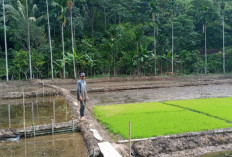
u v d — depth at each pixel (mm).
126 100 17266
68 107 14148
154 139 7797
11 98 17859
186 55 39750
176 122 9859
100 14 45938
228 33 49594
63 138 8562
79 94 10156
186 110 12461
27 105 15031
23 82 27578
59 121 10773
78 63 33438
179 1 45062
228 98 16781
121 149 7137
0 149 7480
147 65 37719
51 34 40938
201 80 31766
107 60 36281
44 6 38312
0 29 35938
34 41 34938
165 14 45969
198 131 8602
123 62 36125
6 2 36531
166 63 38750
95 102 16453
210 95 19203
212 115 11195
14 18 31391
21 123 10555
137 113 11781
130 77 33656
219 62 43094
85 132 8656
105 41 37125
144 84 27500
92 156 6785
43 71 34531
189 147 7648
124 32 38094
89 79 31266
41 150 7383
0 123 10562
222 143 8047
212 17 46594
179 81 31047
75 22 37219
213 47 49406
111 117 10922
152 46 41156
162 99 17422
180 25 43844
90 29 44000
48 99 17422
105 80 31922
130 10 44062
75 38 39938
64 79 31016
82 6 41438
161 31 44344
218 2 50219
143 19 42469
